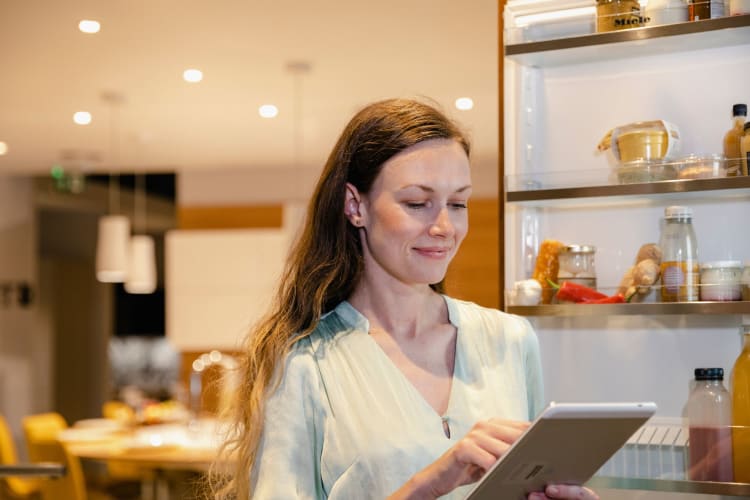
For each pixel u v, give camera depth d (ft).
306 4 13.78
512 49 7.10
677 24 6.54
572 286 6.79
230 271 24.52
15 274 28.43
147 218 27.99
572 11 7.02
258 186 26.30
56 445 15.94
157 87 18.33
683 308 6.37
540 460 4.14
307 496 5.11
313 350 5.36
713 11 6.54
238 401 5.45
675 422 6.61
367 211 5.33
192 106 19.81
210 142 23.30
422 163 5.10
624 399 7.08
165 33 15.12
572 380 7.22
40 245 28.63
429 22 14.62
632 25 6.75
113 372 28.99
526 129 7.37
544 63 7.40
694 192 6.50
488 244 23.56
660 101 7.16
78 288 29.19
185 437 15.40
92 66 16.94
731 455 6.22
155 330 28.89
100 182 28.09
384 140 5.20
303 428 5.18
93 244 28.30
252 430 5.22
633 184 6.54
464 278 23.59
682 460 6.36
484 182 23.80
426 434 5.08
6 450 16.89
